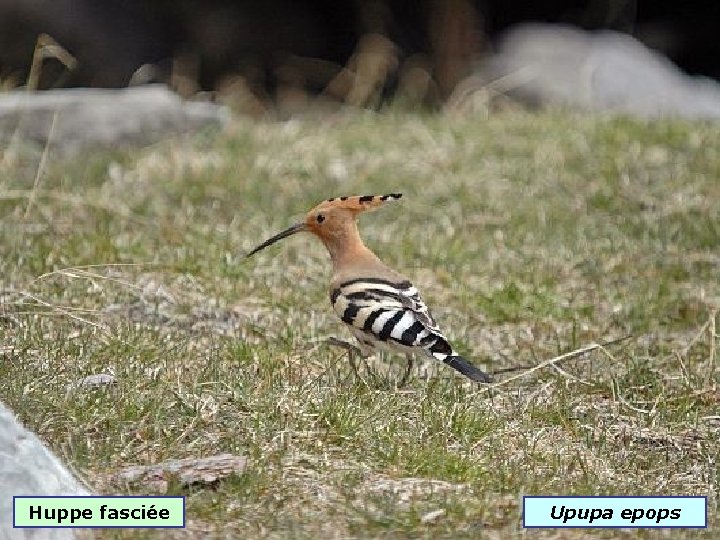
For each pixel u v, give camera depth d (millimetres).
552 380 10727
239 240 14344
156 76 23578
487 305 12695
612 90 22312
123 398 9219
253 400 9461
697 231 14898
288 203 15891
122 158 16953
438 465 8648
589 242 14789
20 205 14758
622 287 13508
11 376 9492
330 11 25781
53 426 8867
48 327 11008
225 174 16469
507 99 22328
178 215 15219
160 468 8320
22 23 22109
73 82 22766
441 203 16000
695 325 12555
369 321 9906
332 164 17297
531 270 13859
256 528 7797
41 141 17062
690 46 26938
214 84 24438
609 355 11078
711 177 16625
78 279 12242
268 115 22562
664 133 18078
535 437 9406
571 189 16422
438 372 10734
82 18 22750
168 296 12266
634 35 26828
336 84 25172
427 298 13055
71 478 7715
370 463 8766
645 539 7848
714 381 10852
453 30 25438
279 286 13008
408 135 18688
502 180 16625
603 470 8906
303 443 8961
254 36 24766
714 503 8461
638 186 16422
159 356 10398
